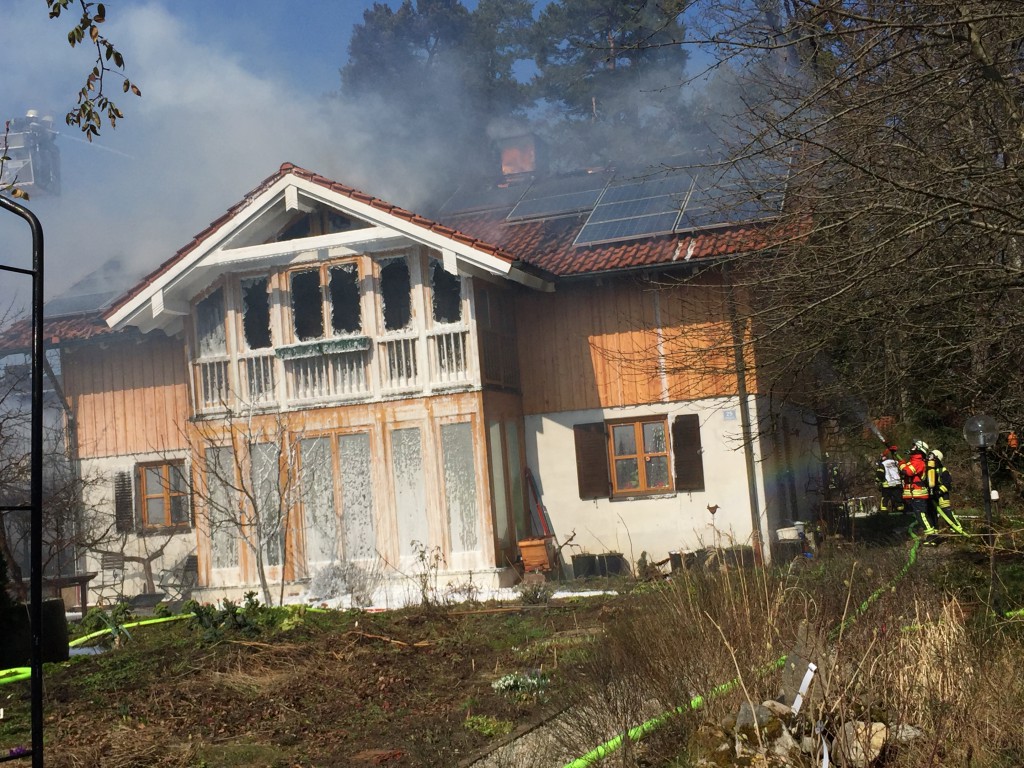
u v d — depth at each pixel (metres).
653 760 6.07
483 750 7.32
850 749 5.50
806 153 10.40
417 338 18.70
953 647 6.62
